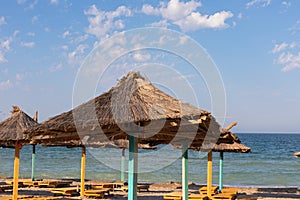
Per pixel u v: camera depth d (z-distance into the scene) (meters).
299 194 18.69
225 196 14.34
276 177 31.23
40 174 31.52
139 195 17.22
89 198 15.52
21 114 12.12
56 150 61.03
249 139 97.38
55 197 15.10
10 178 25.30
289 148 65.06
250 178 30.45
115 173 31.61
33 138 7.58
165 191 19.00
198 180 28.59
